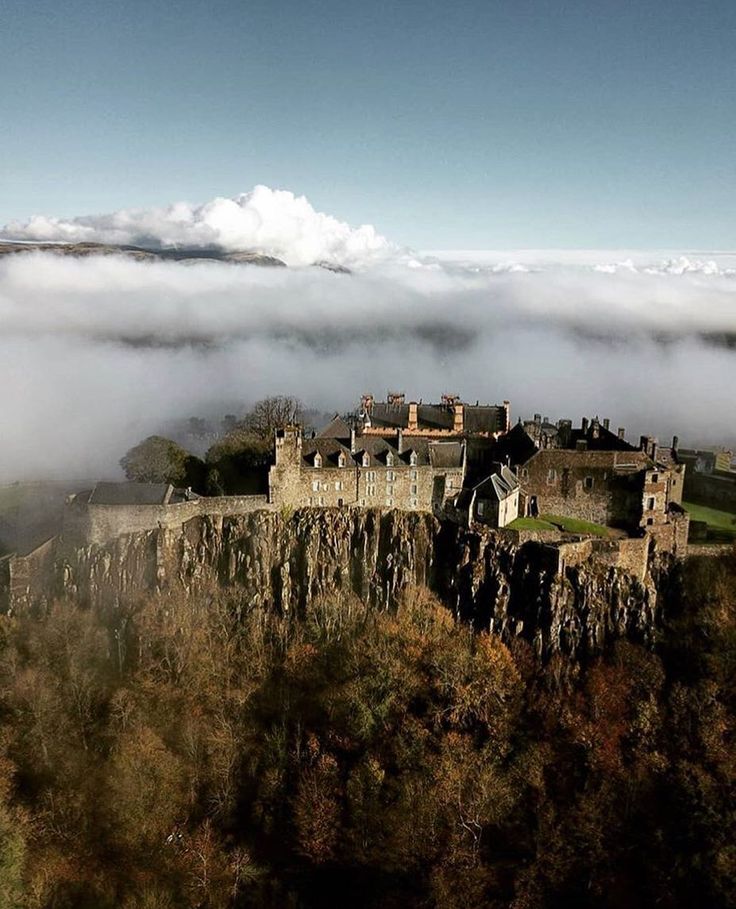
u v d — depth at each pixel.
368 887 98.69
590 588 122.12
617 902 95.31
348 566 135.12
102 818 103.75
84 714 115.62
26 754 108.81
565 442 166.25
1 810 93.19
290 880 100.38
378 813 102.31
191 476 155.12
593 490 136.75
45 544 140.25
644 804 103.81
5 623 125.00
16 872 88.69
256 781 110.69
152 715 115.12
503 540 129.12
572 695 115.44
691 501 159.00
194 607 129.50
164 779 105.25
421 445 142.75
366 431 167.62
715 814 98.38
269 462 146.38
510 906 93.38
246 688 120.81
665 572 131.12
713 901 92.50
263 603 131.38
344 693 115.31
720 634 118.38
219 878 98.12
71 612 127.94
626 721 111.88
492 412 175.00
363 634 126.44
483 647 120.06
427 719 112.94
